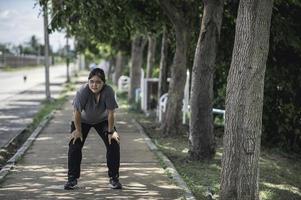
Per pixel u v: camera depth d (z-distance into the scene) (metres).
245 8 6.94
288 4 14.80
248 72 6.96
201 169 10.66
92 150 12.51
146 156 11.84
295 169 13.27
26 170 10.20
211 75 11.32
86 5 14.20
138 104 24.00
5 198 8.04
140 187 8.81
